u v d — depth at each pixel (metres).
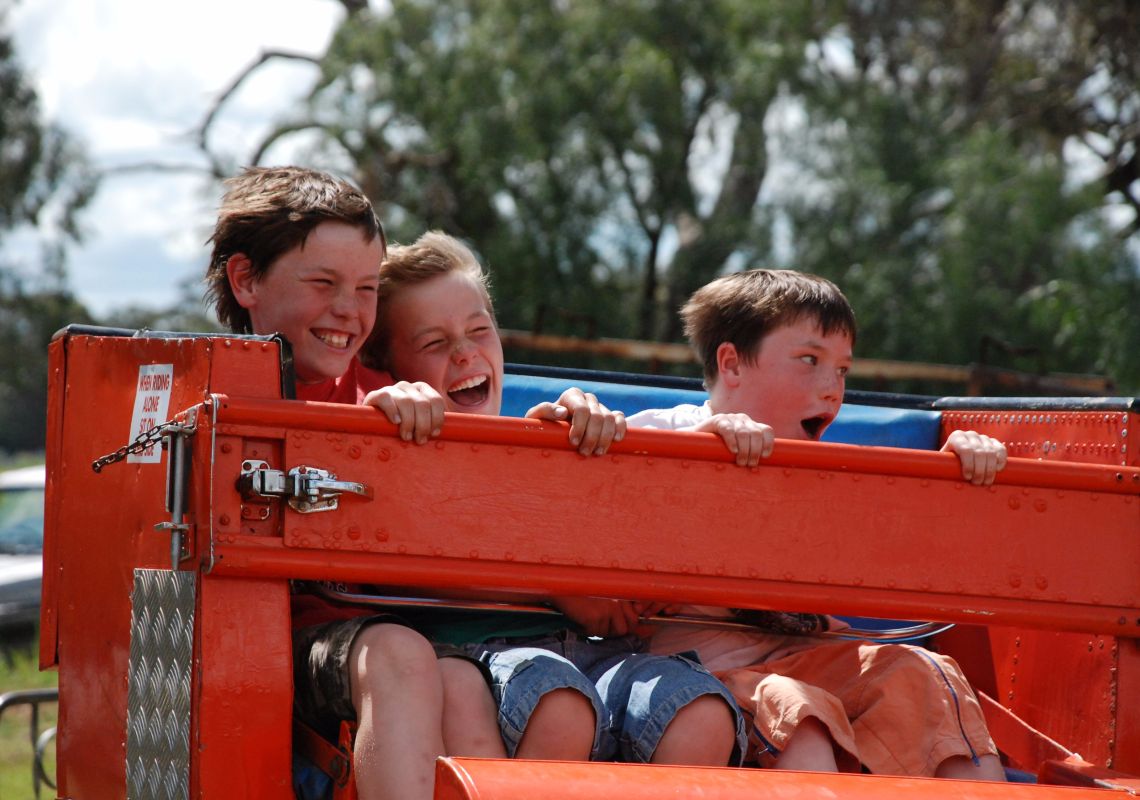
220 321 9.92
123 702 8.20
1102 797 7.05
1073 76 66.62
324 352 9.33
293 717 8.20
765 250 55.72
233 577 7.25
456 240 10.58
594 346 28.53
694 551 7.99
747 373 10.62
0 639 32.69
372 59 58.00
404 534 7.46
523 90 54.12
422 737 7.23
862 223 55.53
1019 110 67.62
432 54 56.34
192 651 7.15
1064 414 10.59
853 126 56.97
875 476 8.38
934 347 52.47
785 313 10.46
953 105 66.62
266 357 7.48
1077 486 8.71
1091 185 55.66
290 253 9.25
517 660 8.08
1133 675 9.41
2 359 86.62
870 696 8.95
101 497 8.74
